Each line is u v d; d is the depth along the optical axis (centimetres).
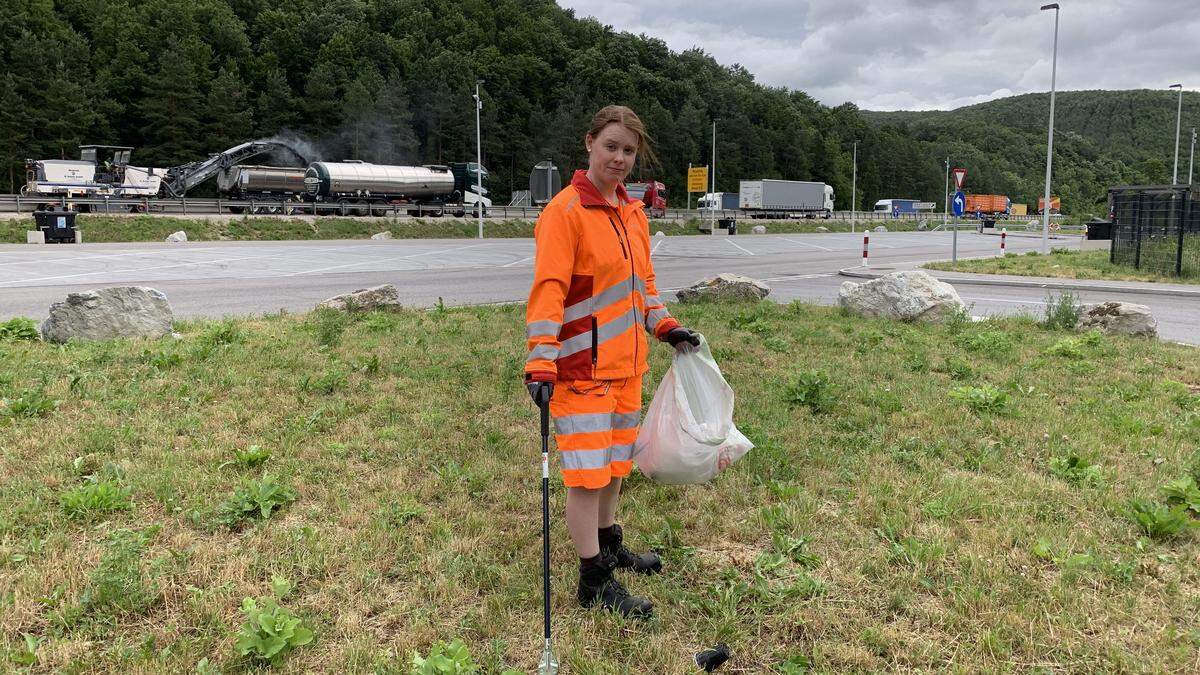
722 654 270
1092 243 4241
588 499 290
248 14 8388
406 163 7006
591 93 9544
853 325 995
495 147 7531
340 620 288
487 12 10481
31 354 731
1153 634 281
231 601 299
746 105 11512
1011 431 521
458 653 253
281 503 389
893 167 12538
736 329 960
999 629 281
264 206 4084
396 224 4206
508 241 3747
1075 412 568
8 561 322
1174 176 4212
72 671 252
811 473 443
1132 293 1523
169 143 6131
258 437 496
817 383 593
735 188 9850
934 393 618
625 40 11369
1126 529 366
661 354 784
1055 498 402
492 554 345
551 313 270
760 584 315
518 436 510
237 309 1177
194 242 3114
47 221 2770
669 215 6047
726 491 417
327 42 8088
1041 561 337
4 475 418
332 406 566
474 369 697
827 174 11344
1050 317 994
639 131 275
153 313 864
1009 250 3500
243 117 6331
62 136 5862
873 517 381
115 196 3891
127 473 421
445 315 1048
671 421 307
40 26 6644
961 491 406
